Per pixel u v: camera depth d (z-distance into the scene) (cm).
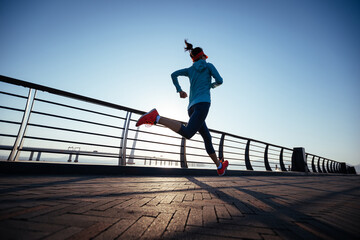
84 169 260
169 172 345
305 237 67
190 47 222
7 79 224
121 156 310
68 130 272
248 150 582
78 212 82
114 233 61
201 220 83
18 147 227
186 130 170
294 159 832
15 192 116
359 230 78
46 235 55
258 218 90
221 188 202
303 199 156
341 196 182
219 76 193
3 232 54
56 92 262
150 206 103
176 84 214
